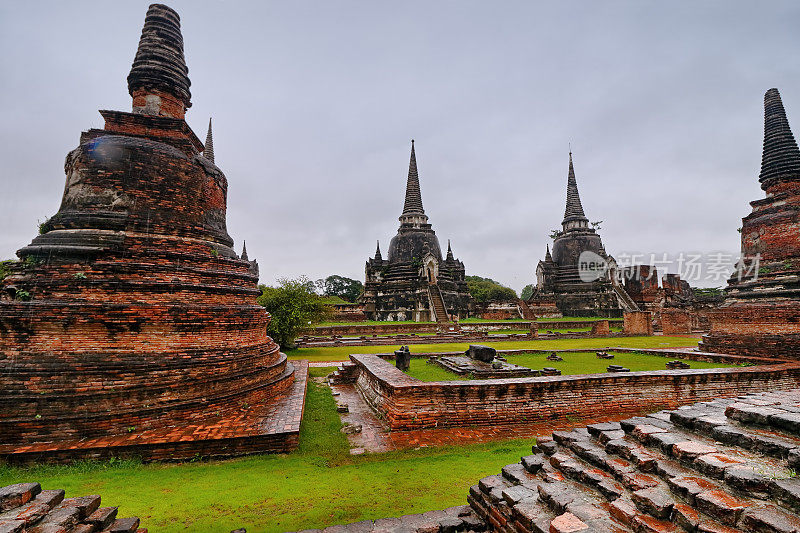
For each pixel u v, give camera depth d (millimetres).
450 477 7875
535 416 11758
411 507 6559
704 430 5441
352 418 12195
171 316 10461
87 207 11242
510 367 15430
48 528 4590
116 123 12234
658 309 53188
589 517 4496
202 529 5707
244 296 12984
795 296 17516
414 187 60062
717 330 20219
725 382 13539
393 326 41594
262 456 9062
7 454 8062
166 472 7957
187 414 10031
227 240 13820
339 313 50250
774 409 5453
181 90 14000
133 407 9531
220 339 11477
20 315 9391
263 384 12336
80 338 9703
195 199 12523
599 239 61750
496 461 8766
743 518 3818
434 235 58031
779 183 19406
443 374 15297
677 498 4410
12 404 8773
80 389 9250
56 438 8695
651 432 5633
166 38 13844
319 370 20453
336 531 5520
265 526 5836
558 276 61219
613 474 5180
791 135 19609
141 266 10688
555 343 31250
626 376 12617
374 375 13477
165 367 10070
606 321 39688
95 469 8070
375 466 8539
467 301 57406
